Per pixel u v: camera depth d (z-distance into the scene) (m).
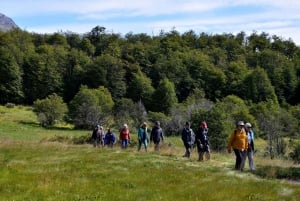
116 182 18.14
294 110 117.81
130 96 161.00
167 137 83.75
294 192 17.36
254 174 21.73
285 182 20.02
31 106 151.50
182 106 114.81
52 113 108.06
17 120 112.31
